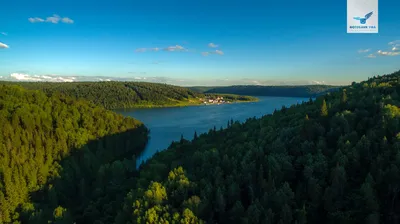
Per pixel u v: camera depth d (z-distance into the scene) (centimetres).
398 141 6184
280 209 5500
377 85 11169
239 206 5691
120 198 8094
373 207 5056
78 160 12925
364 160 6309
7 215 8188
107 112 19688
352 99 9688
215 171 7125
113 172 10375
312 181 5697
